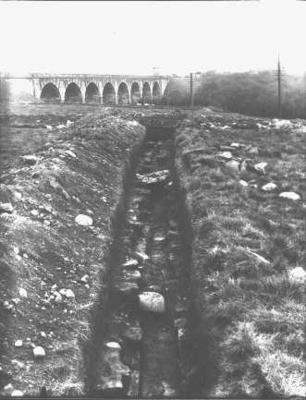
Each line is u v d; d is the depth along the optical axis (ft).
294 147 73.61
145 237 45.37
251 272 29.73
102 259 33.19
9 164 44.45
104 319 29.01
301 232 37.22
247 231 36.32
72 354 22.40
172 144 79.87
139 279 35.88
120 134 71.26
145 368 27.04
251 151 67.05
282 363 20.97
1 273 24.34
